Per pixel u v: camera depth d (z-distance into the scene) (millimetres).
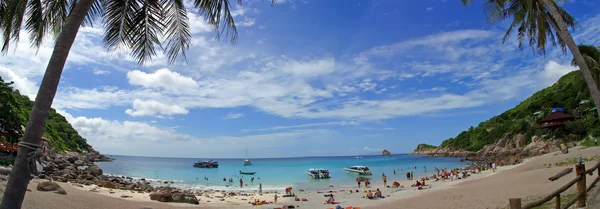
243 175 69688
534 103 88875
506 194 19078
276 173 76000
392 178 52406
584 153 37250
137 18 7227
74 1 6945
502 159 67438
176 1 7641
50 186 17016
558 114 67750
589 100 64250
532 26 16375
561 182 19047
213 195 32312
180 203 22406
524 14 15742
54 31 7156
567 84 81438
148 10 7379
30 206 12898
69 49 5023
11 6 5828
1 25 6398
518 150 72875
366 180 41531
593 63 23344
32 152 4512
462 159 99750
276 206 23688
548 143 63688
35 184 18562
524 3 15281
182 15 7703
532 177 25578
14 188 4379
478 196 20500
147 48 7602
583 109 65750
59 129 94750
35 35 6820
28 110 67062
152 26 7539
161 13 7438
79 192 19562
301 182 51312
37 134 4598
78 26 5148
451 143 139625
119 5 7004
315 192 35656
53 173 36000
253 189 41562
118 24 7039
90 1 5332
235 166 115812
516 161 52781
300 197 30312
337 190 37156
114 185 30094
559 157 39438
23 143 4500
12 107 37562
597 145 44688
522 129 81688
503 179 29188
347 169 72438
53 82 4785
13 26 6203
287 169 93938
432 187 32500
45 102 4688
